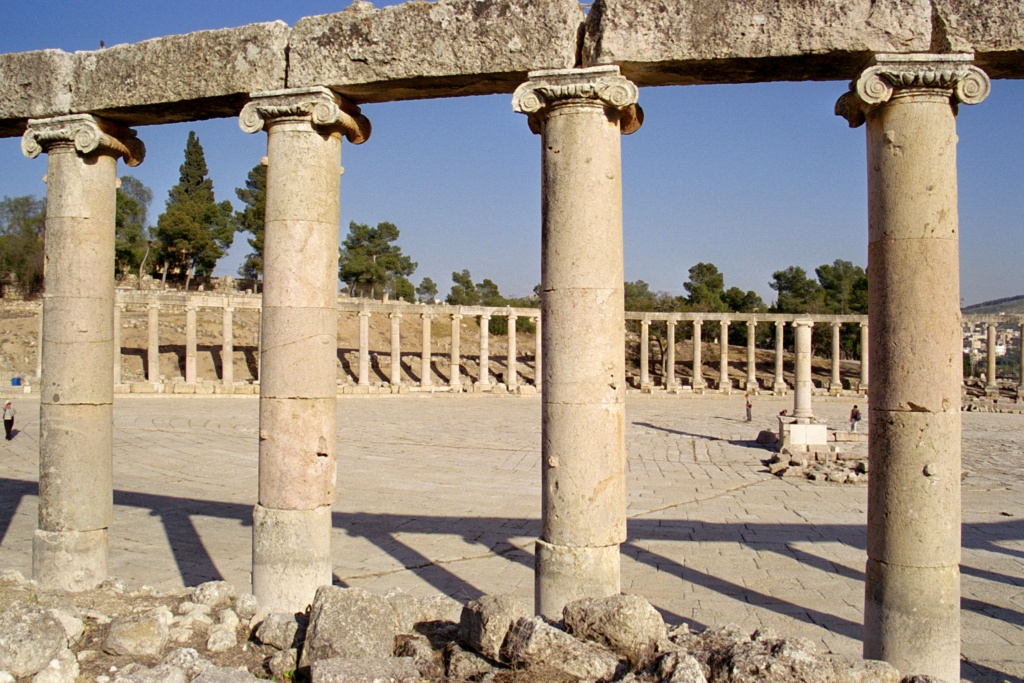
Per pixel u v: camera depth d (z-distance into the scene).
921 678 7.62
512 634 8.11
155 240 108.12
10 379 57.44
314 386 10.53
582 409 9.42
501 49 9.84
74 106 11.75
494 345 89.31
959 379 8.88
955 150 8.97
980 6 8.99
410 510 19.11
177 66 11.23
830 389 72.50
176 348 70.12
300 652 8.66
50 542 11.45
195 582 12.96
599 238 9.49
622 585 13.19
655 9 9.41
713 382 80.75
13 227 110.69
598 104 9.54
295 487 10.43
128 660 8.78
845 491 22.72
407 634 9.07
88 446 11.64
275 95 10.55
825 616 11.75
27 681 7.96
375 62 10.29
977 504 21.02
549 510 9.57
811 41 9.09
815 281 118.38
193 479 23.52
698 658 7.90
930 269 8.77
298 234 10.49
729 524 17.92
